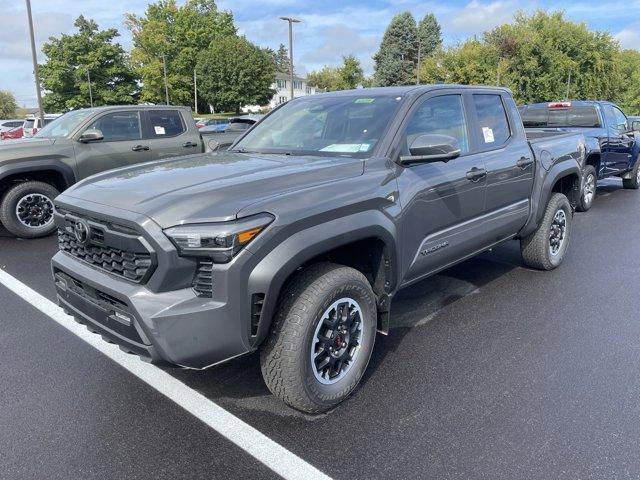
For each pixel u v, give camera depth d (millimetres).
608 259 5969
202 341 2516
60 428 2873
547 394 3156
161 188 2816
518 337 3951
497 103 4676
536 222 4996
